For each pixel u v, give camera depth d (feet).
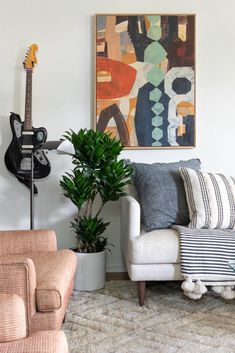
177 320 8.00
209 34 11.07
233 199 9.21
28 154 10.64
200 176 9.40
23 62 10.75
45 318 5.51
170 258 8.52
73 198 9.74
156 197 9.43
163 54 10.91
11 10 10.78
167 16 10.87
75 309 8.59
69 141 9.38
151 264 8.56
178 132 11.02
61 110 11.00
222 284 8.29
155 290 9.82
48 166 10.89
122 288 10.06
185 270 8.32
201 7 11.03
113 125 10.93
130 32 10.85
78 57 10.94
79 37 10.91
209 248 8.38
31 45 10.68
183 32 10.91
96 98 10.87
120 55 10.87
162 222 9.26
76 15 10.88
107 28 10.82
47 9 10.84
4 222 11.05
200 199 9.07
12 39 10.82
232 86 11.18
